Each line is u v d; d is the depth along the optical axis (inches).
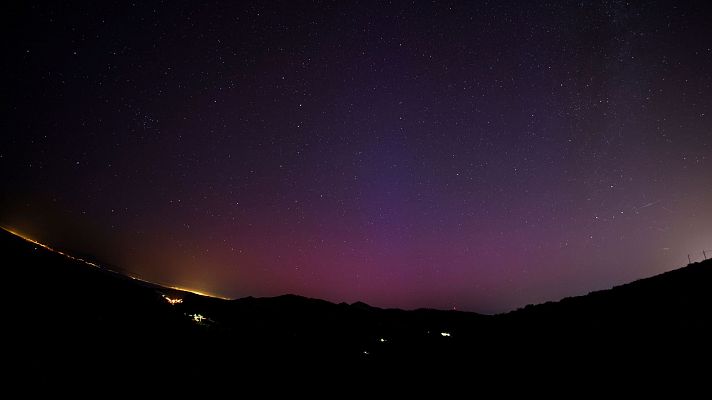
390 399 531.5
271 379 567.8
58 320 570.3
